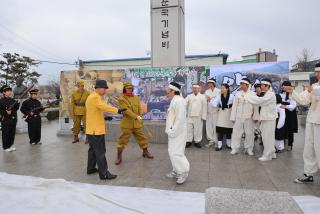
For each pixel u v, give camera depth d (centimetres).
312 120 477
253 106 698
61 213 368
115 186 477
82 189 441
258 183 499
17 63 2105
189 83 907
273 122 648
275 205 227
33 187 444
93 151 547
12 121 776
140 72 943
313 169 494
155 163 631
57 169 590
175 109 488
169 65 967
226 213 216
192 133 812
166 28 968
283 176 538
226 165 615
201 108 797
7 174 542
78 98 877
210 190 260
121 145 624
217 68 895
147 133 854
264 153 660
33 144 870
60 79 1047
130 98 640
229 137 790
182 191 457
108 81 981
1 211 374
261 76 867
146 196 428
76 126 888
